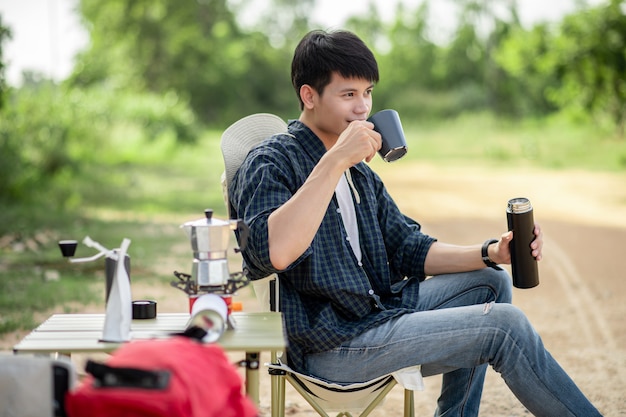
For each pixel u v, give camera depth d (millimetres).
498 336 2986
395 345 3062
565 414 2971
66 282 7910
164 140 27188
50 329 2797
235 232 3123
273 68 57688
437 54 56312
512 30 47438
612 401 4570
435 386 5004
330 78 3244
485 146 29641
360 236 3406
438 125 43406
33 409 2146
